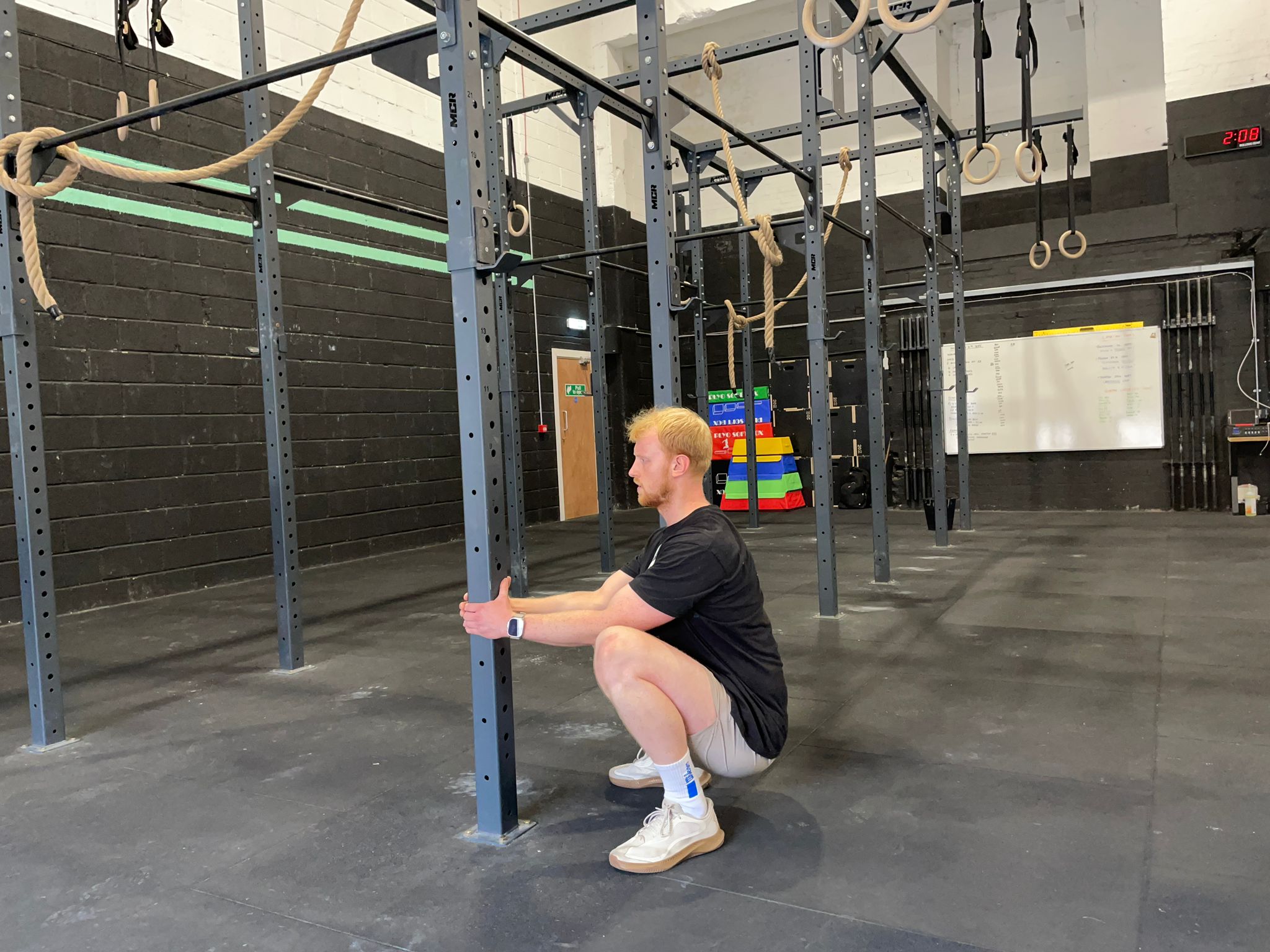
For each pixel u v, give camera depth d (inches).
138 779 92.7
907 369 336.2
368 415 260.4
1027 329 311.1
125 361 197.5
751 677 72.5
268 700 119.4
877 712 104.0
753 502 295.9
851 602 165.5
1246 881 63.3
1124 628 137.0
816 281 154.3
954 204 257.4
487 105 177.3
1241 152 278.4
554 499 345.1
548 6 343.0
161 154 205.8
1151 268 291.6
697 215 280.2
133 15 199.5
